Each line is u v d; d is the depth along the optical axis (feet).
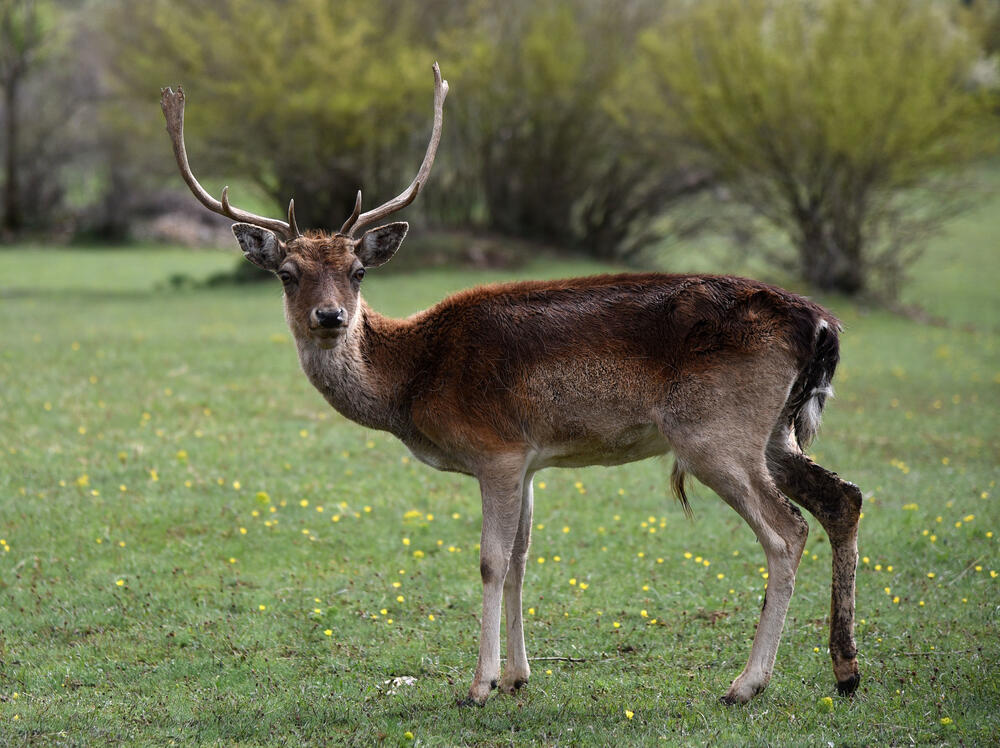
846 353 78.33
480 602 30.68
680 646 27.63
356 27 107.76
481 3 121.29
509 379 24.67
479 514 38.47
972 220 160.15
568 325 24.75
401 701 24.16
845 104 100.07
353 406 26.00
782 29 106.63
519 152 127.65
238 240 26.32
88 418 49.34
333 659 26.89
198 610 29.81
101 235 161.79
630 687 25.02
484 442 24.59
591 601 30.68
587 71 123.54
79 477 40.57
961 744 21.15
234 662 26.63
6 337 72.08
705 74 108.58
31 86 160.35
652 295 24.73
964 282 126.52
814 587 31.45
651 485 42.68
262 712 23.53
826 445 49.08
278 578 32.24
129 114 115.24
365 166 114.01
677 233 129.90
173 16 109.40
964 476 43.47
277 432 48.37
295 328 25.94
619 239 132.16
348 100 104.17
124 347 68.23
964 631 27.68
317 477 41.88
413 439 26.27
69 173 174.09
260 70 106.22
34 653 27.07
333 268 25.66
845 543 24.27
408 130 115.65
